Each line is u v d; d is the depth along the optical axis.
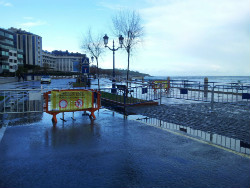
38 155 4.92
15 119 9.02
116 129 7.31
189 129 7.36
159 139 6.12
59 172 4.06
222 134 6.68
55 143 5.80
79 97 9.04
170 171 4.07
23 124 8.09
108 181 3.71
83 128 7.46
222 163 4.42
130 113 10.70
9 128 7.45
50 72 120.44
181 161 4.54
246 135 6.52
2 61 87.06
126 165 4.36
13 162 4.52
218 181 3.69
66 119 9.06
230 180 3.72
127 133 6.79
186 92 14.18
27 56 143.38
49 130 7.18
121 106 12.34
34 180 3.76
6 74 70.19
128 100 14.88
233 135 6.56
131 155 4.89
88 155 4.91
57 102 8.62
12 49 96.75
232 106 13.04
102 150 5.24
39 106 12.18
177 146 5.51
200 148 5.34
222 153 4.99
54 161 4.57
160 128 7.45
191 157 4.75
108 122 8.45
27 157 4.80
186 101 15.93
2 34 87.62
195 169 4.15
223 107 12.60
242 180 3.71
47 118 9.25
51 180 3.75
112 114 10.25
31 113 10.41
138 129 7.30
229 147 5.42
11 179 3.79
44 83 46.25
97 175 3.93
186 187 3.50
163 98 17.84
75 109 8.97
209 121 8.58
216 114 10.12
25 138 6.25
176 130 7.17
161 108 12.16
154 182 3.66
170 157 4.76
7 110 11.12
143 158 4.71
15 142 5.88
